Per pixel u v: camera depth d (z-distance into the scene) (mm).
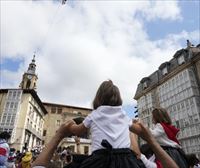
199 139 31156
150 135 1777
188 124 33594
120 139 1779
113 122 1864
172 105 37750
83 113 68250
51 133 63188
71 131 1840
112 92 2045
